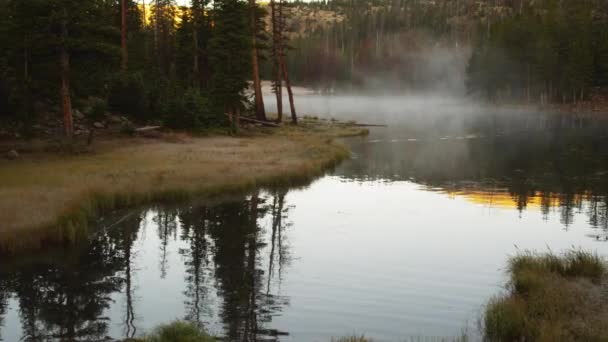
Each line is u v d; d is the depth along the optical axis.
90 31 31.56
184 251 15.95
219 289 12.80
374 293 12.51
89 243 16.61
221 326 10.66
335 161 36.00
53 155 29.23
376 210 22.02
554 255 14.63
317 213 21.31
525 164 36.22
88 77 35.12
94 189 20.80
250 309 11.52
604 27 112.00
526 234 18.30
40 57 31.81
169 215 20.39
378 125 66.06
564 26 110.56
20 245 15.63
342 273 13.98
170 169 26.48
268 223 19.48
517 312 10.34
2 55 35.16
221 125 46.00
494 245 16.83
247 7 47.41
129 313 11.34
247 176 26.88
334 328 10.55
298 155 34.56
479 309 11.52
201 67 57.84
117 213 20.42
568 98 103.31
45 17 29.53
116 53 32.28
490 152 42.47
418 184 28.61
